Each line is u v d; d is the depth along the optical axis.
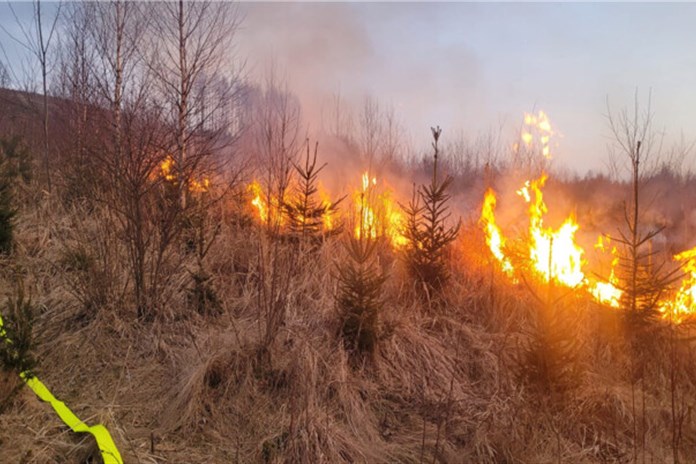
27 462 3.23
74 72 8.18
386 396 4.46
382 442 3.91
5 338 3.88
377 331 4.81
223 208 6.64
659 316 5.36
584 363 4.93
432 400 4.43
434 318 5.56
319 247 6.41
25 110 10.91
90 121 7.17
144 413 3.96
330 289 5.59
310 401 3.95
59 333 4.71
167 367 4.44
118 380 4.29
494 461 3.78
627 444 4.09
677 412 4.29
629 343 5.19
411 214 6.33
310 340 4.71
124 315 4.98
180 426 3.83
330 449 3.62
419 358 4.87
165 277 5.42
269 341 4.45
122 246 5.76
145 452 3.54
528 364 4.46
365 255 4.83
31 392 3.89
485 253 6.98
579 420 4.24
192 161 6.22
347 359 4.62
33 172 8.18
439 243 6.02
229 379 4.17
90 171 6.75
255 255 6.14
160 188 5.91
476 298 5.95
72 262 5.60
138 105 5.89
